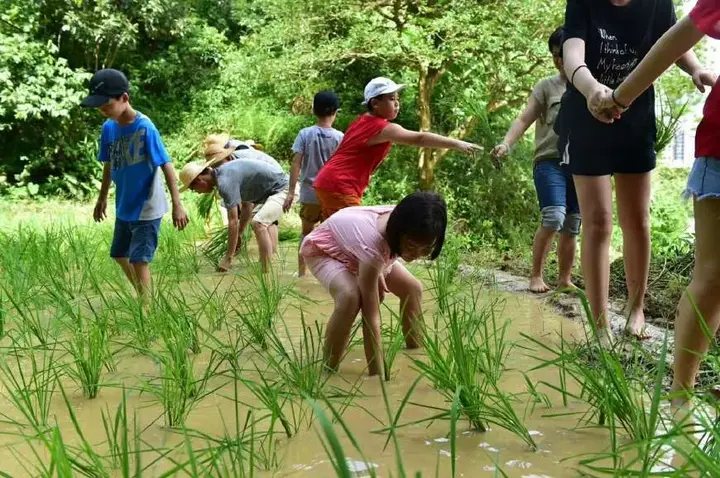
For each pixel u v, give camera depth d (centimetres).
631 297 404
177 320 383
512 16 1120
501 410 274
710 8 246
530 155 1131
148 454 250
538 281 555
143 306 449
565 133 381
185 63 1580
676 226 1116
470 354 302
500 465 236
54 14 1386
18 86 1288
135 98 1509
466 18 1105
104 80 484
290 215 1117
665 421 267
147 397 315
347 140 550
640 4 368
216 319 441
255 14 1675
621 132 364
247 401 306
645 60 272
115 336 413
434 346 306
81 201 1308
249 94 1538
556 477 226
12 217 1085
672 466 220
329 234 356
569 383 322
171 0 1515
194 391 307
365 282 334
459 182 1187
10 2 1339
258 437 260
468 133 1205
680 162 1401
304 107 1512
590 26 368
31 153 1360
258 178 666
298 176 662
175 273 622
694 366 278
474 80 1240
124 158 496
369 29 1183
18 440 267
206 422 282
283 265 669
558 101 519
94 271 577
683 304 277
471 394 270
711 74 375
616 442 253
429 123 1268
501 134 1188
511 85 1134
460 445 254
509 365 352
